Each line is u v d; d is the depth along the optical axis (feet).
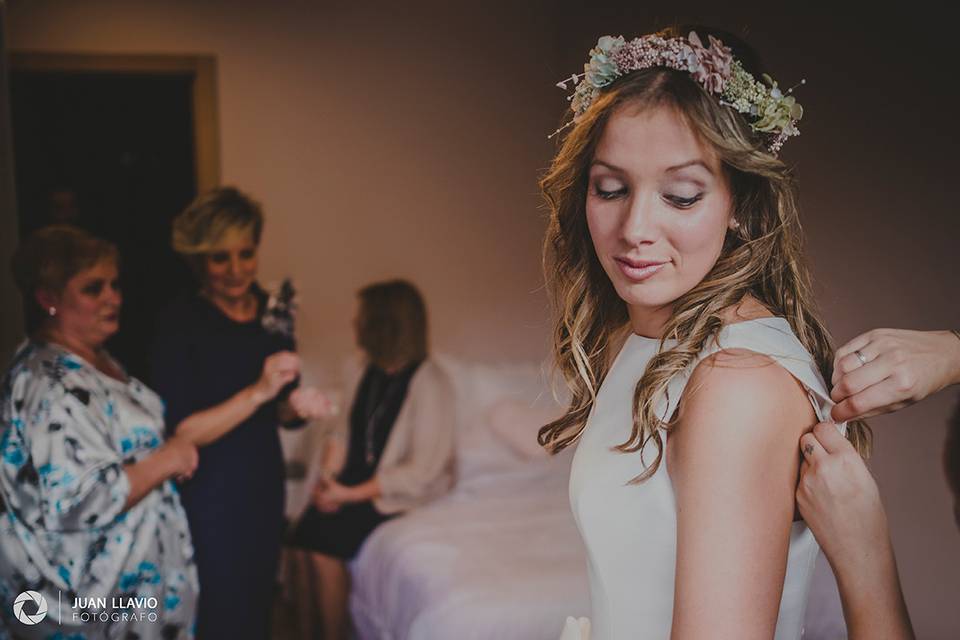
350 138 14.30
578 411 3.79
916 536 7.83
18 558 6.99
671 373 2.84
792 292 3.15
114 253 7.67
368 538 10.55
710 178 2.87
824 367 3.26
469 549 9.35
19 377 7.15
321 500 10.80
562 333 3.83
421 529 10.04
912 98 7.42
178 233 8.77
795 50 8.66
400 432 11.16
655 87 2.90
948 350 3.00
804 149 8.60
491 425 12.26
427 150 14.55
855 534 2.75
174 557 7.94
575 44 14.16
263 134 14.02
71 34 13.23
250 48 13.83
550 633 8.00
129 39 13.41
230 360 8.82
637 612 3.05
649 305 3.03
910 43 7.47
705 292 2.99
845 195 8.17
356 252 14.44
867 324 8.05
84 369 7.34
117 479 7.11
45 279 7.34
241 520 8.61
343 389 12.12
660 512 2.93
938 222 7.26
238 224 8.71
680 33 3.19
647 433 2.91
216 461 8.52
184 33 13.58
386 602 9.55
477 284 14.78
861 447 3.53
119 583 7.37
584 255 3.62
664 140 2.85
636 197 2.92
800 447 2.77
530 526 10.09
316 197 14.26
